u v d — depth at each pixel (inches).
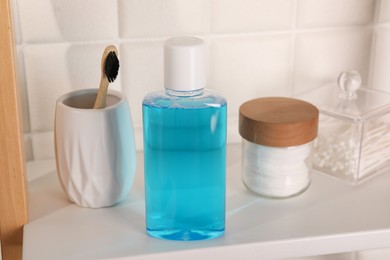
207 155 22.9
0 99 23.4
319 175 28.6
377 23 31.1
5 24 22.6
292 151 25.7
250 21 29.4
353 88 28.8
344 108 28.2
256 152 25.9
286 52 30.4
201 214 23.4
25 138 29.2
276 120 25.1
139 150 30.7
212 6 28.7
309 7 29.9
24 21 27.1
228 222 24.9
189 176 23.0
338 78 29.1
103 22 27.9
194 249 23.1
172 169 22.9
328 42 30.8
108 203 25.9
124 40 28.4
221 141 23.0
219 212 23.7
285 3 29.5
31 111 28.7
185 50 22.0
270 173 26.0
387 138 28.6
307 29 30.3
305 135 25.3
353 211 25.6
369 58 31.7
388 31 31.4
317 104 28.7
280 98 27.5
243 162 26.9
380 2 30.7
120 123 25.0
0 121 23.6
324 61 31.1
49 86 28.4
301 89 31.3
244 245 23.4
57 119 24.9
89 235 24.1
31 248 23.2
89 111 24.4
